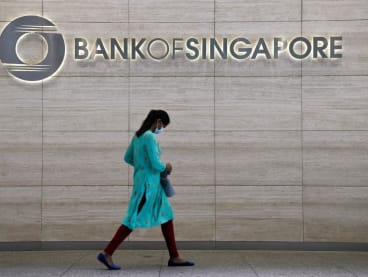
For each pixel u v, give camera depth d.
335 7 7.47
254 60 7.50
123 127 7.49
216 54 7.50
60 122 7.48
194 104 7.49
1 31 7.50
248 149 7.46
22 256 6.96
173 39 7.53
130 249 7.41
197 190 7.45
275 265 6.32
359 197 7.37
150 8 7.55
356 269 6.08
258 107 7.47
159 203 6.11
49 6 7.55
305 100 7.45
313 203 7.40
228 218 7.43
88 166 7.46
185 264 6.24
